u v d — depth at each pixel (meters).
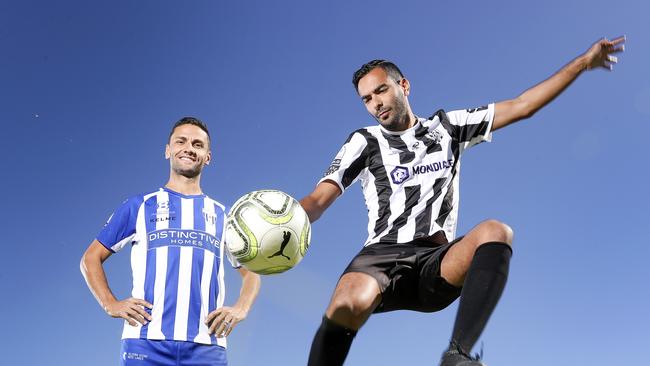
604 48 4.02
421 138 4.14
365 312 3.48
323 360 3.45
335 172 4.13
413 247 3.81
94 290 4.57
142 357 4.38
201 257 4.75
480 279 3.09
